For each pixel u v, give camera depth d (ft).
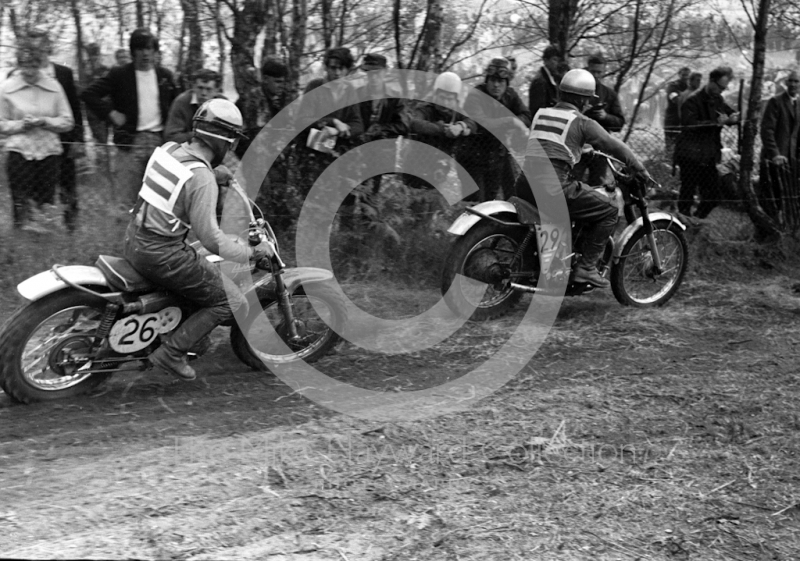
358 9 25.82
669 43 29.73
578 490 12.28
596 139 20.36
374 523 11.27
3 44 21.35
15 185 20.83
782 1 30.01
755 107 28.91
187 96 20.80
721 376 17.35
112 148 21.75
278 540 10.78
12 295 19.70
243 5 22.82
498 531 11.12
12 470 12.57
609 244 21.79
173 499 11.72
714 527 11.34
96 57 25.41
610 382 16.98
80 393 15.48
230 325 16.52
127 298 15.28
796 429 14.61
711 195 28.96
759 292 24.40
